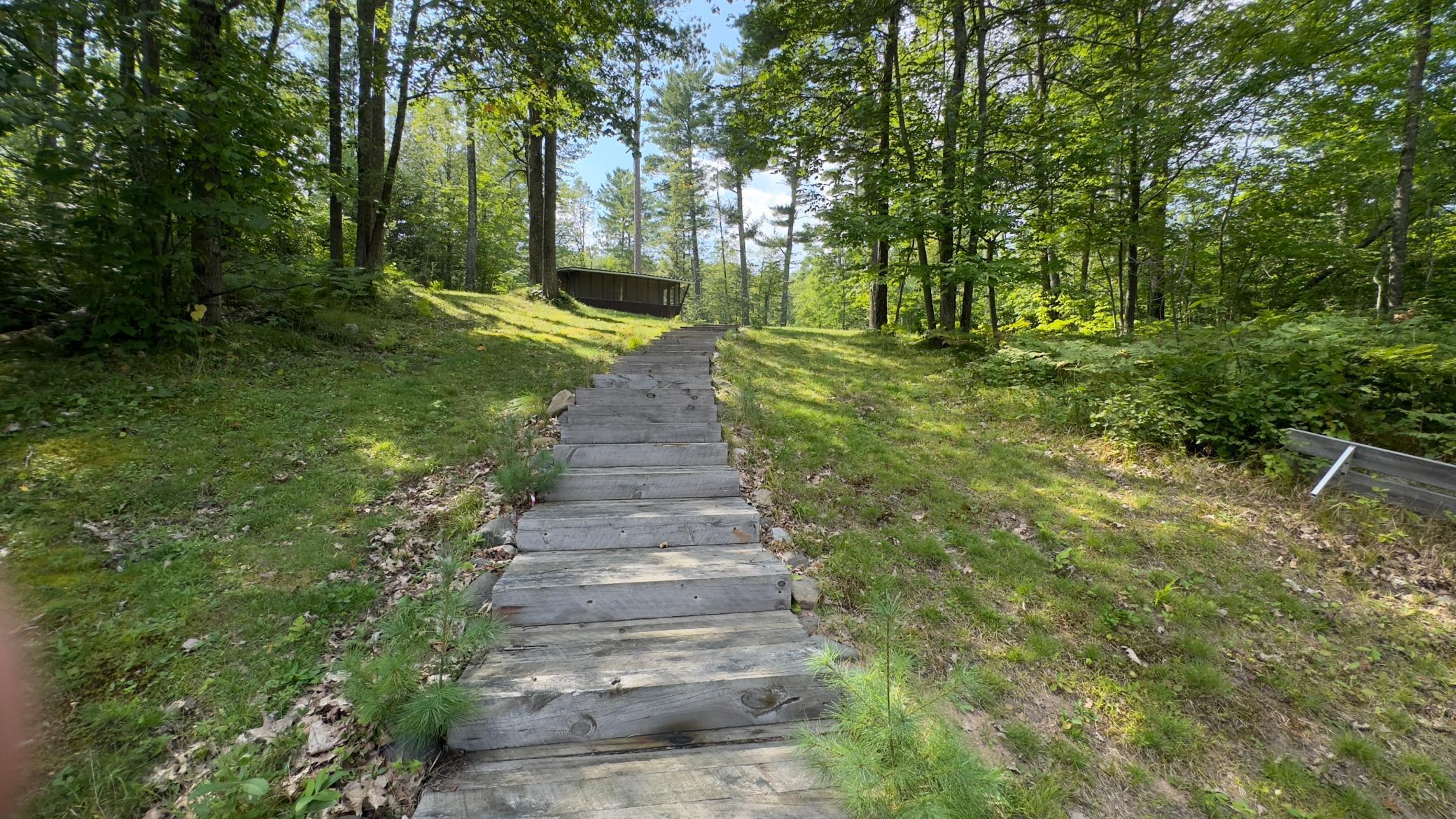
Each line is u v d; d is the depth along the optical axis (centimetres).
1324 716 229
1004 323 1481
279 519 310
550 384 573
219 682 202
